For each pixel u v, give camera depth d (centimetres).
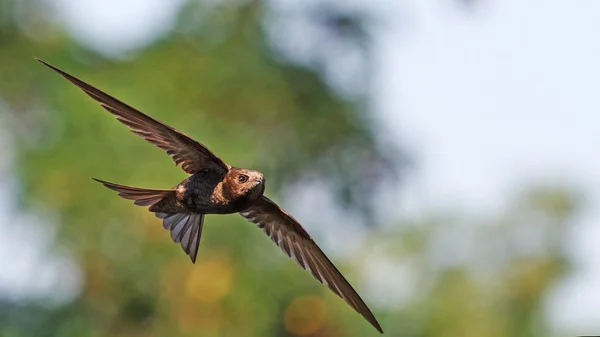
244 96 1900
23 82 1830
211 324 1593
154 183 1623
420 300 1894
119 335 1620
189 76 1878
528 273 1912
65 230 1636
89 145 1662
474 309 1900
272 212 1000
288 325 1647
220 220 1595
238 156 1800
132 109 864
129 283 1608
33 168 1672
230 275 1598
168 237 1612
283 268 1623
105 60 1892
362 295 1870
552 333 1891
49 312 1652
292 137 1962
